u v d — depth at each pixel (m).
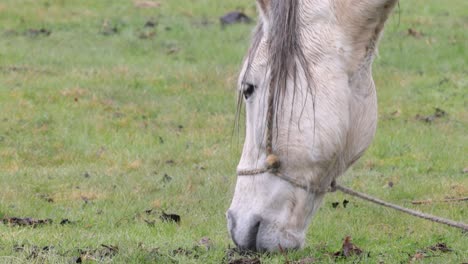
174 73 22.69
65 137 16.69
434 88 21.17
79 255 8.43
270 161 6.98
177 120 18.39
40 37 26.70
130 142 16.58
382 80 22.11
